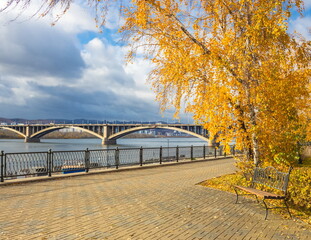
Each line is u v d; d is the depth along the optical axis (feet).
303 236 16.16
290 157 34.04
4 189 29.81
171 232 16.19
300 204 22.77
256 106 29.78
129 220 18.38
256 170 26.45
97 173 44.06
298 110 32.50
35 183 34.19
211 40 28.68
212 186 32.99
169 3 27.45
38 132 449.89
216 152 88.63
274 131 30.76
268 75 26.68
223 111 30.66
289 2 24.61
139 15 26.08
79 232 15.76
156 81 30.96
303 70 28.81
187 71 29.58
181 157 74.69
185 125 276.00
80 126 401.49
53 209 20.93
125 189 30.09
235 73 27.96
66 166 45.85
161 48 29.01
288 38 26.02
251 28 25.30
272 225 18.19
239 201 25.02
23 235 15.11
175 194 27.55
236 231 16.74
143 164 57.57
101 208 21.43
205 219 19.11
